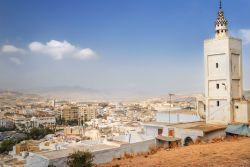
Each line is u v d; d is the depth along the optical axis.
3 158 110.88
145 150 42.94
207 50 52.28
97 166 33.97
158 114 61.53
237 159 27.14
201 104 57.94
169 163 29.22
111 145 42.84
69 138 136.38
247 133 43.53
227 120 49.09
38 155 35.66
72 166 32.06
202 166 26.08
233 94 50.09
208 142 41.41
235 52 50.69
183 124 50.62
